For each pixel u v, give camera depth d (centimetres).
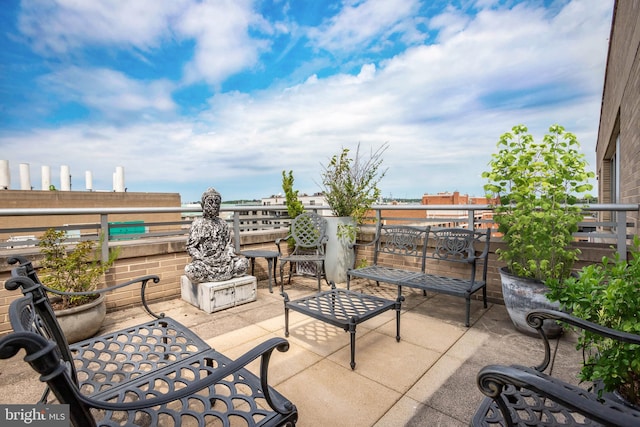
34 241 314
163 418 185
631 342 132
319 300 298
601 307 159
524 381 84
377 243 466
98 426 132
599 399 143
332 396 205
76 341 284
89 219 1869
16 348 72
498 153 313
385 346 277
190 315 358
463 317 346
